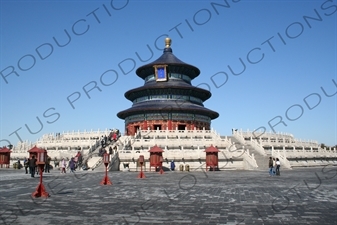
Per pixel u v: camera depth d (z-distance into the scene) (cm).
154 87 9188
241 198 2034
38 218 1440
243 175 4312
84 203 1850
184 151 5850
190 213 1545
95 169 5353
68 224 1327
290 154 6412
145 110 8738
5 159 6141
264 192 2344
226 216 1472
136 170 5666
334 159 7638
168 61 9819
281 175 4253
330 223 1329
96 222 1361
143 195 2195
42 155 2133
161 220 1395
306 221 1364
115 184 3002
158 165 5431
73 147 6869
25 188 2619
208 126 9475
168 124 8706
